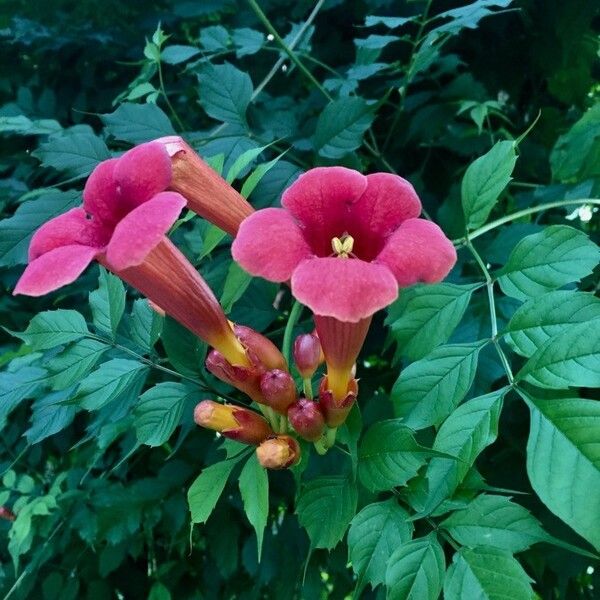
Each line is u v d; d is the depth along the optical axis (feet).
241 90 0.93
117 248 0.46
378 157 1.07
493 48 1.22
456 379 0.58
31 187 1.29
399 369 1.00
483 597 0.50
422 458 0.56
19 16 1.35
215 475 0.65
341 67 1.18
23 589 1.20
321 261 0.45
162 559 1.29
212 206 0.63
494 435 0.53
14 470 1.24
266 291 0.88
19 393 0.81
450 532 0.54
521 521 0.53
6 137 1.36
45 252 0.54
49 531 1.16
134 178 0.52
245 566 1.07
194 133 0.96
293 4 1.21
